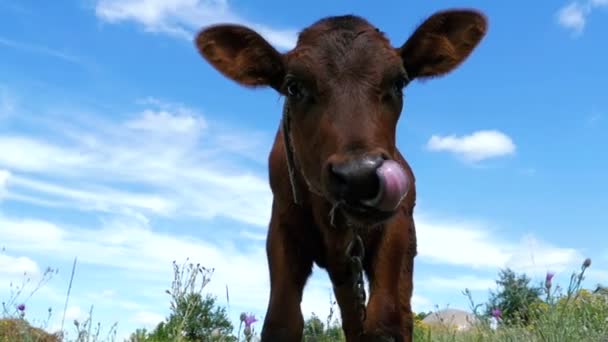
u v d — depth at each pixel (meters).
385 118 1.23
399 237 1.39
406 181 1.07
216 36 1.38
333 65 1.24
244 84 1.40
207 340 1.62
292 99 1.29
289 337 1.38
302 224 1.44
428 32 1.40
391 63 1.25
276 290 1.41
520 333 1.91
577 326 1.82
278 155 1.46
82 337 1.66
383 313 1.34
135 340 1.88
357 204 1.12
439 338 2.19
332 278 1.50
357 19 1.33
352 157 1.10
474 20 1.42
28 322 1.84
